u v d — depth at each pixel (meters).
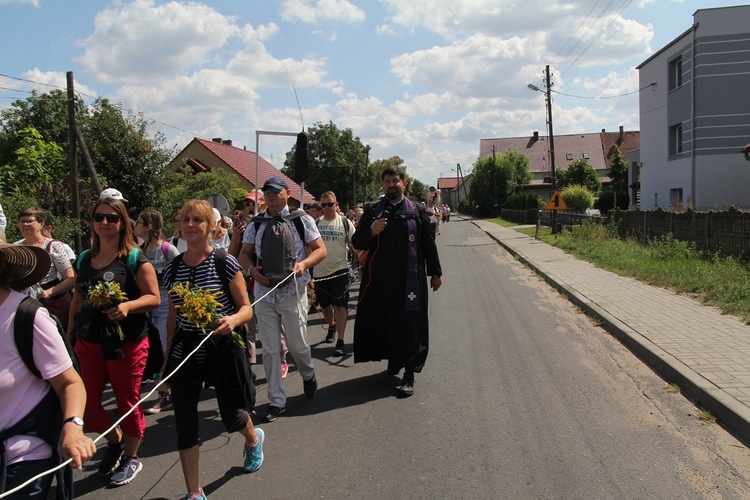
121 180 17.80
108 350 3.41
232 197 25.45
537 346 6.53
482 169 63.06
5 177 14.37
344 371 5.88
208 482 3.51
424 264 5.28
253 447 3.62
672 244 12.90
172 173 19.67
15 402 2.09
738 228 10.58
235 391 3.38
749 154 16.86
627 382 5.11
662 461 3.56
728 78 21.34
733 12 21.17
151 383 5.72
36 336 2.10
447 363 5.95
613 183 54.91
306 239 4.78
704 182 21.83
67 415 2.08
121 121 18.00
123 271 3.48
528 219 39.38
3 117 30.08
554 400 4.72
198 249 3.50
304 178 6.64
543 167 75.00
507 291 10.91
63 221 13.02
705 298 8.17
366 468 3.62
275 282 4.52
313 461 3.75
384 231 5.23
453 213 98.19
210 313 3.14
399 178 5.20
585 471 3.46
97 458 4.02
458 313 8.77
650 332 6.36
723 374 4.77
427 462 3.67
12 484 2.03
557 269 13.13
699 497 3.12
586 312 8.27
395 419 4.43
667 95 24.39
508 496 3.20
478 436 4.04
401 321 5.05
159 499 3.34
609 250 14.80
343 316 6.62
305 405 4.85
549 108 28.86
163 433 4.44
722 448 3.71
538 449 3.79
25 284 2.19
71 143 14.23
